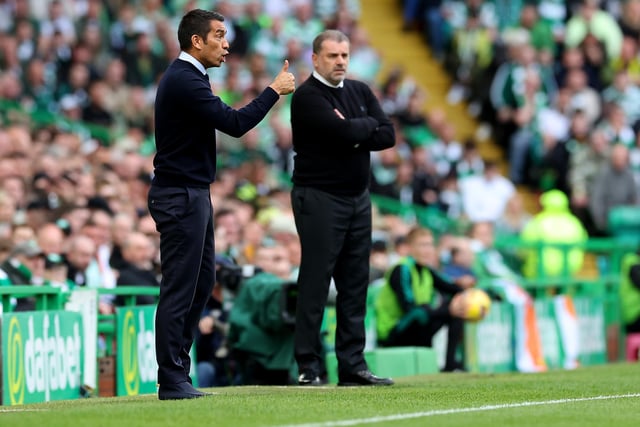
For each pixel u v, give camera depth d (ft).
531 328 157.48
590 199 215.72
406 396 91.56
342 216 104.58
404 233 174.50
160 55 215.51
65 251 132.26
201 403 84.38
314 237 104.47
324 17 244.01
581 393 98.07
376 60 240.32
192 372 121.80
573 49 242.58
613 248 181.06
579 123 225.56
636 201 212.84
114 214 149.79
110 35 215.10
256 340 120.98
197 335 126.00
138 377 117.80
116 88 206.49
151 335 119.85
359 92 105.40
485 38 242.17
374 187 202.18
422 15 261.85
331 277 106.32
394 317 135.33
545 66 241.35
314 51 104.12
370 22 263.29
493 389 100.73
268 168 197.67
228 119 90.02
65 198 151.12
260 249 134.72
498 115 237.86
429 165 209.56
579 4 247.91
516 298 157.38
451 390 98.63
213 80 218.38
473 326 146.10
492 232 190.60
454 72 252.01
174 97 89.61
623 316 170.09
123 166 175.83
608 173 212.64
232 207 161.07
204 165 90.84
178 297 90.17
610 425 75.56
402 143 219.82
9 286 104.27
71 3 213.66
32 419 75.77
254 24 226.99
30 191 157.07
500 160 237.45
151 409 80.12
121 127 205.36
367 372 105.19
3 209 140.77
